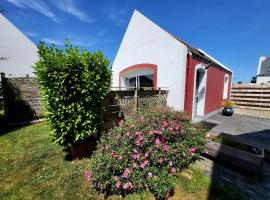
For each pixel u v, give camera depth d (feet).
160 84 22.97
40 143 14.80
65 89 10.59
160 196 8.20
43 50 11.07
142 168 8.86
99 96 12.30
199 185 9.47
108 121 14.25
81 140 12.30
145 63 25.03
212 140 14.30
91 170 9.23
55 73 10.41
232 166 11.84
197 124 16.03
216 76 31.60
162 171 9.09
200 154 13.38
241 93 37.06
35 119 23.20
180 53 20.43
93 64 11.75
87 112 11.60
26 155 12.59
